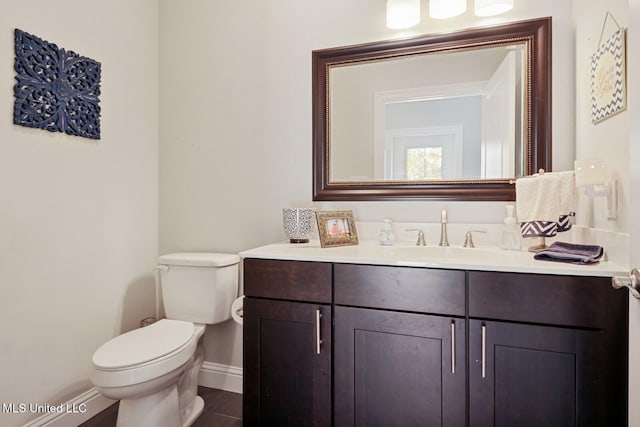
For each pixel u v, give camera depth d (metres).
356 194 1.87
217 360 2.12
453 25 1.74
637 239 0.82
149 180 2.22
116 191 2.00
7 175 1.49
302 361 1.46
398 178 1.83
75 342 1.77
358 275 1.37
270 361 1.50
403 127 1.82
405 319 1.31
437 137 1.77
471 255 1.56
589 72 1.42
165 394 1.54
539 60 1.60
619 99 1.16
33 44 1.58
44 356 1.63
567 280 1.14
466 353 1.24
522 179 1.48
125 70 2.05
